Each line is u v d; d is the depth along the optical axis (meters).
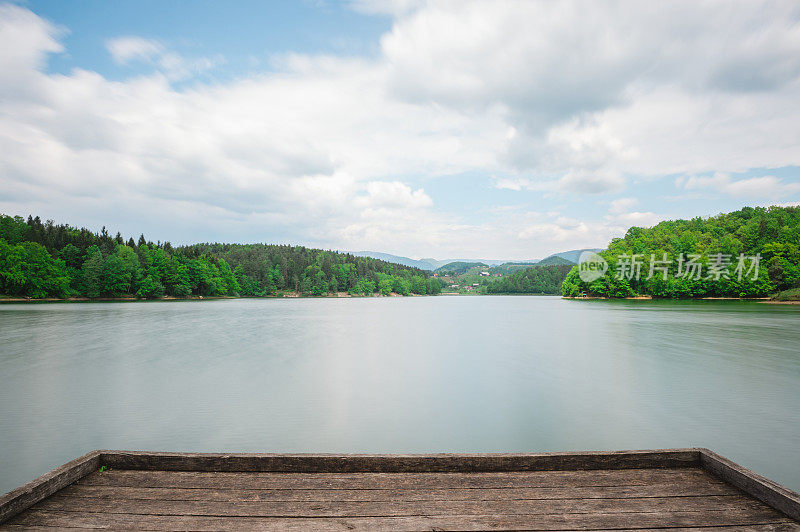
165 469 5.29
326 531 3.99
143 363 21.00
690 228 148.12
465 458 5.32
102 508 4.38
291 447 10.07
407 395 14.84
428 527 4.09
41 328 37.62
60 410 12.90
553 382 16.97
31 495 4.34
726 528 4.12
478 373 18.69
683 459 5.48
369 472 5.29
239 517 4.23
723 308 73.38
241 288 168.38
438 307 97.62
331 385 16.34
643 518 4.29
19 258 87.69
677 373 18.62
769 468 8.88
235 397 14.48
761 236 112.19
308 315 62.91
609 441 10.47
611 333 35.69
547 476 5.20
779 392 15.12
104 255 108.62
